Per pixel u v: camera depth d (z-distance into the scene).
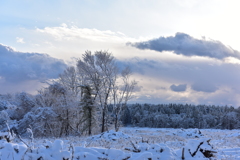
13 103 39.34
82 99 33.62
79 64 32.88
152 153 6.95
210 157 7.35
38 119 30.00
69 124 32.78
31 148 6.64
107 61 32.97
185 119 83.38
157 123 82.19
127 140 18.39
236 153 9.77
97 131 34.94
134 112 89.56
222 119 76.44
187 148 7.39
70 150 6.85
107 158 6.53
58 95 33.66
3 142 6.85
